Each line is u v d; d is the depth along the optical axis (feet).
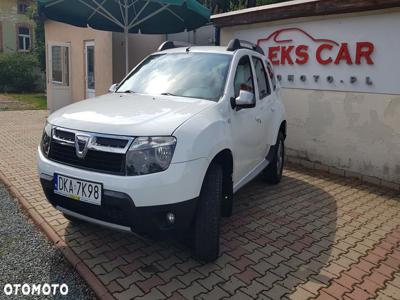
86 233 12.93
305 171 22.39
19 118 41.06
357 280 11.03
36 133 31.73
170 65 14.89
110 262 11.23
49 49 44.06
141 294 9.77
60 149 10.77
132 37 36.86
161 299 9.61
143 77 14.90
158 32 31.30
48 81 45.60
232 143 12.21
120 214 9.90
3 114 44.27
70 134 10.55
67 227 13.32
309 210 16.31
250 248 12.59
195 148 10.12
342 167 21.50
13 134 31.07
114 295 9.68
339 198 18.01
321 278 11.02
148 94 13.57
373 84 19.69
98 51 38.70
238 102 12.57
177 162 9.77
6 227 13.47
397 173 19.30
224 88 12.94
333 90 21.30
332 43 20.94
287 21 22.72
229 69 13.74
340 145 21.42
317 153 22.53
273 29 23.50
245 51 15.56
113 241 12.48
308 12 21.35
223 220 14.84
